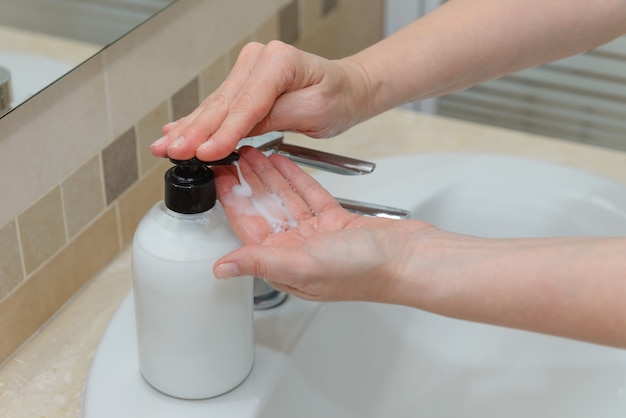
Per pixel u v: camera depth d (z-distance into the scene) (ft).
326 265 1.73
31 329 2.44
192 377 2.00
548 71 4.74
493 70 2.44
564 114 4.83
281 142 2.14
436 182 2.89
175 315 1.90
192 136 1.80
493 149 3.29
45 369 2.35
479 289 1.76
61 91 2.33
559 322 1.74
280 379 2.14
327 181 2.85
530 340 2.78
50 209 2.40
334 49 3.94
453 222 2.92
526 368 2.74
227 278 1.77
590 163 3.21
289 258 1.72
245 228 1.88
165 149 1.82
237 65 2.08
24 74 2.24
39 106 2.26
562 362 2.72
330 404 2.38
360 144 3.31
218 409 2.03
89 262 2.62
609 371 2.65
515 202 2.88
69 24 2.34
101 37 2.44
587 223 2.80
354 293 1.83
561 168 2.96
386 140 3.34
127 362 2.16
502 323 1.80
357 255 1.74
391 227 1.86
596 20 2.40
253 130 2.12
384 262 1.77
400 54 2.33
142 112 2.71
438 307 1.81
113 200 2.67
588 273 1.69
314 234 1.85
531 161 2.99
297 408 2.24
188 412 2.02
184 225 1.85
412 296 1.82
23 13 2.26
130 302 2.35
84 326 2.49
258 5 3.21
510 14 2.37
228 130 1.84
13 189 2.25
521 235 2.88
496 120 4.96
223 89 2.00
